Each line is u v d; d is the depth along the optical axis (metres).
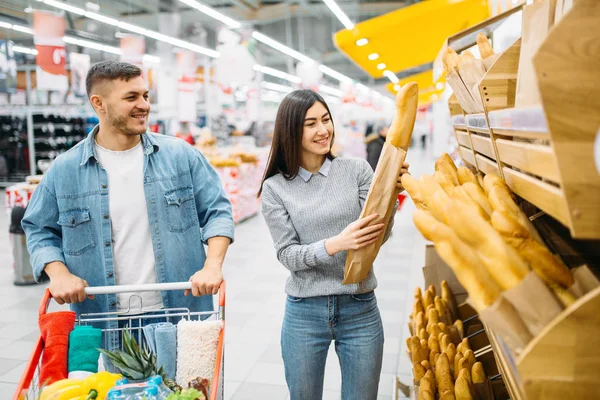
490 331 1.56
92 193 2.12
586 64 0.75
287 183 2.02
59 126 15.20
